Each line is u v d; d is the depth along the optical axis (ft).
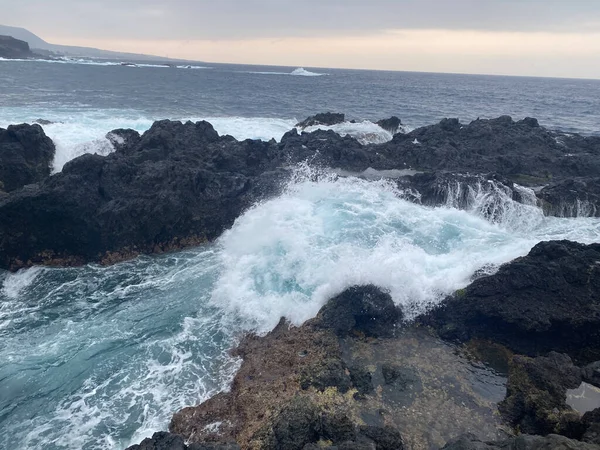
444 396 35.78
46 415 34.04
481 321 43.50
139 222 57.93
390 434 30.19
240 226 61.31
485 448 26.04
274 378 36.50
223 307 46.50
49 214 54.08
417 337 43.11
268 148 80.33
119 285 51.31
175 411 34.12
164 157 73.36
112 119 121.08
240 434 31.53
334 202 62.95
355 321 43.55
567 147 97.19
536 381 34.37
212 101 207.51
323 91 321.93
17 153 67.10
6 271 54.80
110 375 37.73
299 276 47.83
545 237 58.39
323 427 31.40
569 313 40.09
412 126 161.89
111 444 31.48
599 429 27.50
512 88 522.06
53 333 43.06
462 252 51.08
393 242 52.21
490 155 89.10
